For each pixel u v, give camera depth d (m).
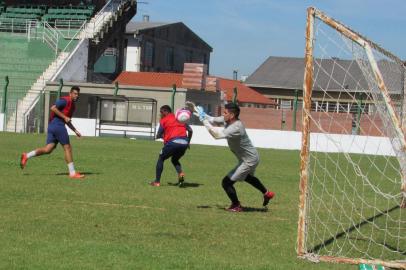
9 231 8.61
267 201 11.75
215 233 9.27
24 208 10.60
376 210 12.91
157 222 9.91
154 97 40.06
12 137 32.25
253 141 36.19
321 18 8.21
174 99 38.69
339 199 14.31
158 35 66.81
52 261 7.07
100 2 56.47
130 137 38.28
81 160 20.92
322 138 27.59
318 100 10.80
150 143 32.97
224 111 11.15
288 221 10.66
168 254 7.67
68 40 49.22
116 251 7.67
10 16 53.53
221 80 63.03
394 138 9.59
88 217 10.04
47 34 49.59
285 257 8.02
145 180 15.93
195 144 35.09
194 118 39.03
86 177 15.85
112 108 38.53
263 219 10.74
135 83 53.38
